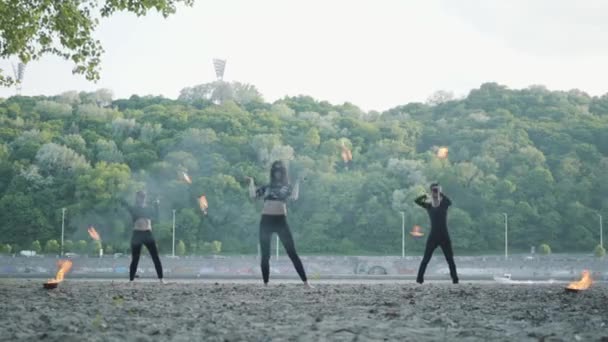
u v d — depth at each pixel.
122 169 141.12
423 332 6.95
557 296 11.93
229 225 135.50
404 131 184.88
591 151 163.12
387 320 8.05
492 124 187.50
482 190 142.38
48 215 134.00
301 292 12.80
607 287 15.70
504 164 158.38
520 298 11.45
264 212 14.87
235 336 6.54
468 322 7.88
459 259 95.56
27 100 197.50
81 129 176.25
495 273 93.88
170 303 10.13
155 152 157.88
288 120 193.38
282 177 14.94
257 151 162.75
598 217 136.88
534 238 134.88
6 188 143.12
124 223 130.12
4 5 19.31
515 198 142.62
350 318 8.23
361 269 95.94
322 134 182.88
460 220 132.50
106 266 92.81
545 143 171.12
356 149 168.88
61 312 8.65
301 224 139.88
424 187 147.00
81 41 20.66
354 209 141.50
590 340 6.49
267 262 15.02
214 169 148.25
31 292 12.30
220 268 92.19
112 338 6.36
